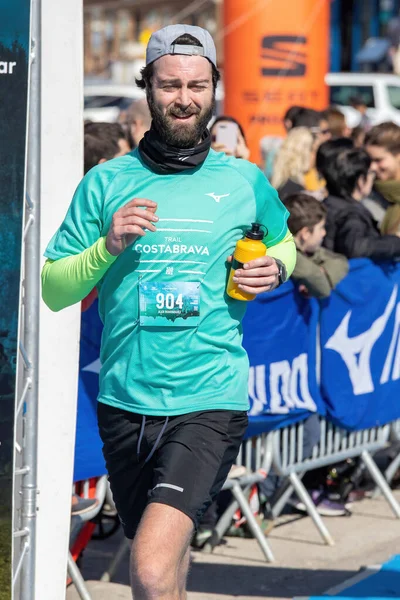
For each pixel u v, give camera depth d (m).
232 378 5.07
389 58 41.09
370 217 9.43
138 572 4.50
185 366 4.96
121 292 4.98
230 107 17.83
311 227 8.11
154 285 4.91
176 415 4.96
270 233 5.37
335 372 8.67
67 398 5.84
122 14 44.78
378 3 44.12
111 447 5.15
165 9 41.38
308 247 8.18
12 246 4.96
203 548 8.18
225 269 5.02
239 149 9.52
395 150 10.11
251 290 4.93
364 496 9.86
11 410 4.98
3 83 4.93
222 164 5.11
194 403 4.98
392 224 9.64
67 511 5.86
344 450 9.10
